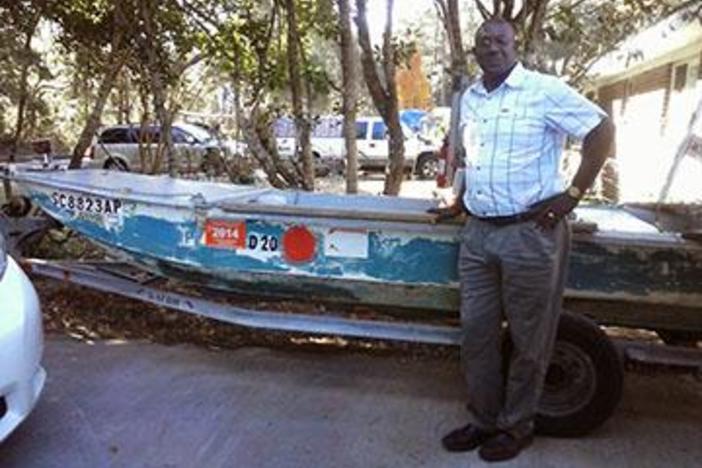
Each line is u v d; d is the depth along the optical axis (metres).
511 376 3.79
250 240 4.52
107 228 5.00
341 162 18.19
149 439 3.98
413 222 4.16
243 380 4.76
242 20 9.23
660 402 4.57
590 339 3.93
